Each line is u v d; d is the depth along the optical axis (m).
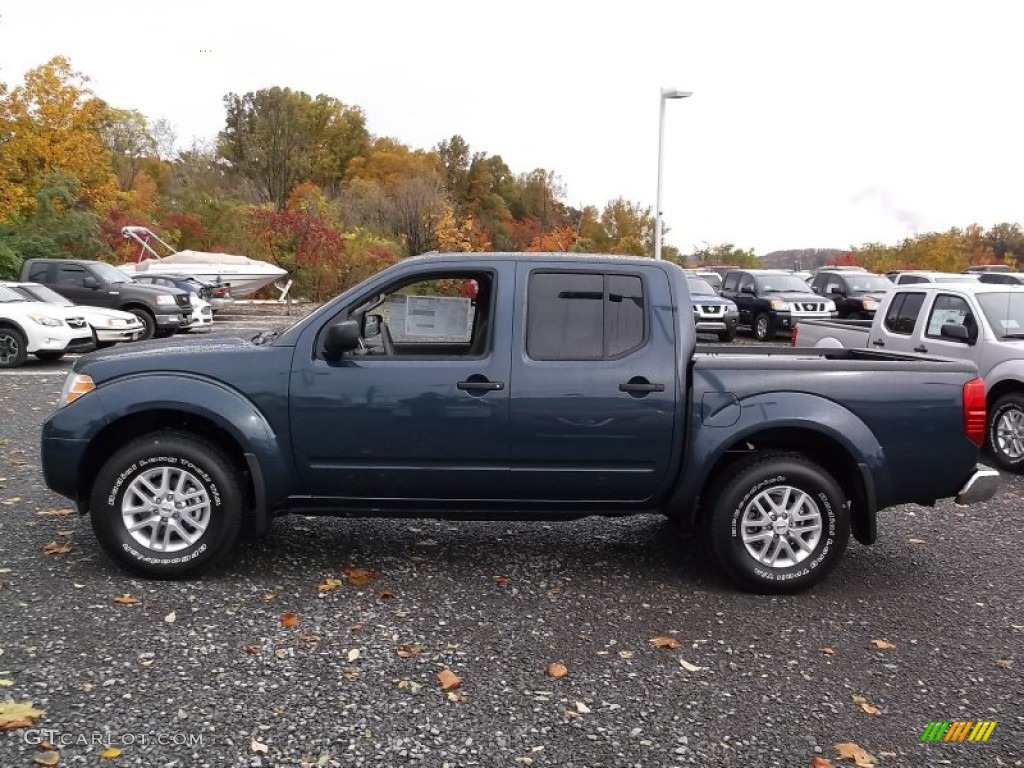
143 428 5.25
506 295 5.08
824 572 5.05
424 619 4.57
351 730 3.45
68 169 33.06
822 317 21.39
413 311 5.29
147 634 4.26
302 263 34.88
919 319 9.77
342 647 4.20
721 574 5.34
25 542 5.55
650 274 5.15
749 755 3.37
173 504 4.96
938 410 5.05
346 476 5.04
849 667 4.15
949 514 6.90
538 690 3.84
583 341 5.05
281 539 5.83
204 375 4.98
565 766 3.25
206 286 26.05
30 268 19.31
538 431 4.98
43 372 14.12
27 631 4.23
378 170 64.75
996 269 32.62
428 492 5.10
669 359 5.03
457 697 3.75
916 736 3.55
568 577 5.29
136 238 33.88
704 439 4.98
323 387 4.95
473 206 62.28
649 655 4.23
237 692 3.71
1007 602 5.02
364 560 5.47
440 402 4.96
